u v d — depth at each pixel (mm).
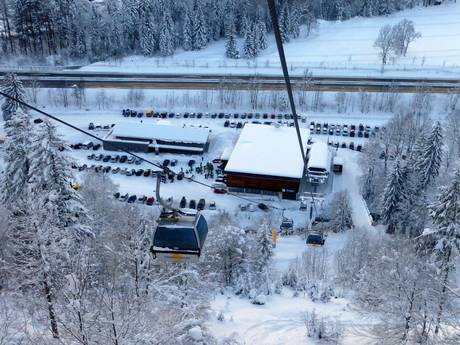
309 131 100625
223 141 104062
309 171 87375
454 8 173250
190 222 18078
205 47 145375
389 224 75688
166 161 98125
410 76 125875
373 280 39688
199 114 114312
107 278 33281
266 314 40531
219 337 34594
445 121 106625
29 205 33281
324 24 160500
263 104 117312
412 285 35594
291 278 52438
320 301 46062
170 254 17656
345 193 80688
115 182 90938
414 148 86375
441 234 44688
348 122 112000
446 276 36750
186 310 30953
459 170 44719
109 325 23531
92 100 118438
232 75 126312
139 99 117438
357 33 153750
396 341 35750
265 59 136250
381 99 114688
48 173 45062
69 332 23234
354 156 100125
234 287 48031
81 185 66875
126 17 143500
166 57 140500
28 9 139500
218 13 148625
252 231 75812
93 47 141500
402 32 133750
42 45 144750
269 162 88875
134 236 32656
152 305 28891
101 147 102688
